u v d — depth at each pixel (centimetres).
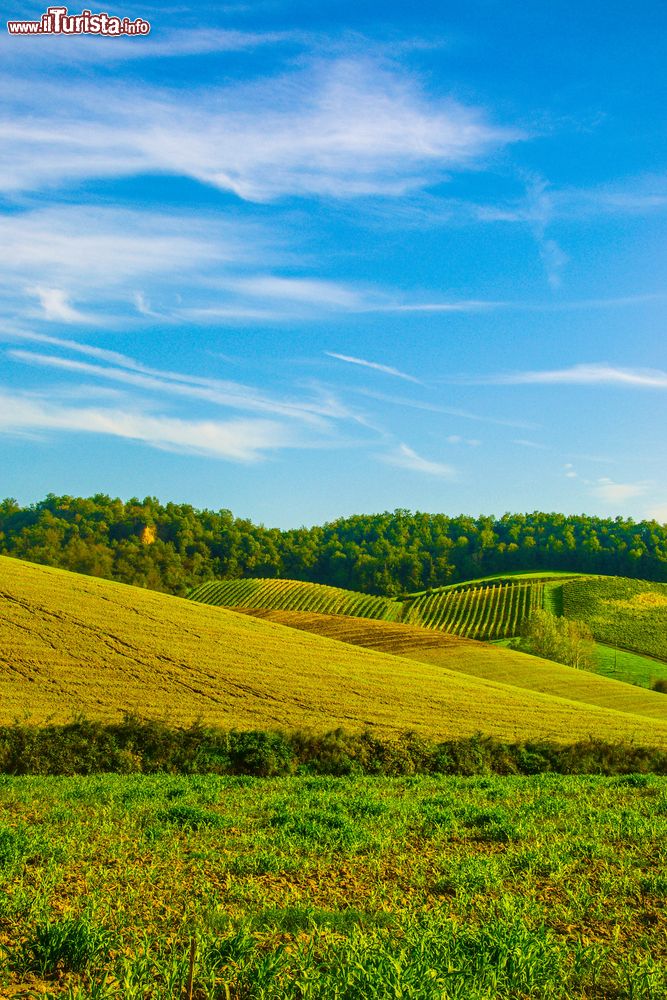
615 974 677
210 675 4347
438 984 599
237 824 1328
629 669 10725
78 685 3850
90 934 671
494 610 14638
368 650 6266
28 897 795
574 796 1895
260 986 599
